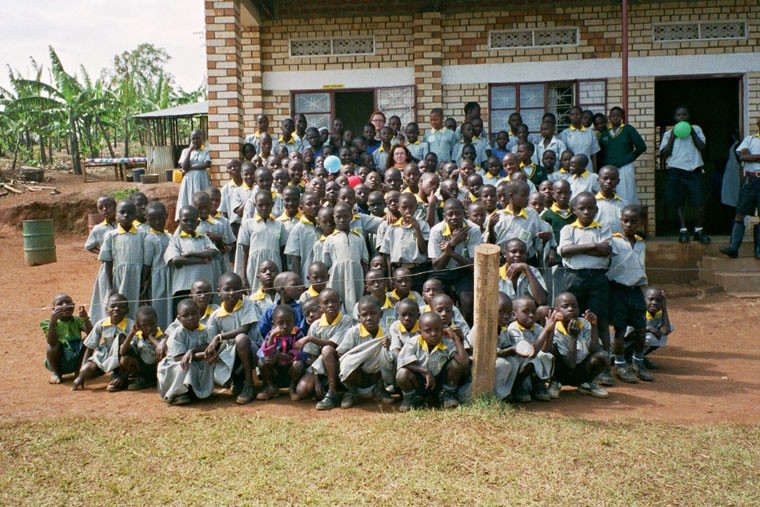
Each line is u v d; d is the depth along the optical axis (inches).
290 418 194.4
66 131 1108.5
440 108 432.5
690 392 217.0
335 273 250.7
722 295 355.9
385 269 242.5
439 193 279.9
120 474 158.1
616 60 441.7
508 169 307.3
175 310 266.1
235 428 185.8
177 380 211.6
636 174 444.1
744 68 435.5
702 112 548.1
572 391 223.3
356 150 379.9
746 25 434.3
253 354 218.2
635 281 229.9
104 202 280.5
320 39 456.4
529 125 451.8
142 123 1298.0
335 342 212.4
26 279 445.7
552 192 274.1
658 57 439.2
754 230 374.3
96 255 542.3
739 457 160.1
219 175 373.1
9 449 173.3
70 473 159.2
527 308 213.9
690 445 167.3
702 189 392.5
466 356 198.2
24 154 1136.2
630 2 436.8
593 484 148.1
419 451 165.8
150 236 267.0
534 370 208.1
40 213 668.1
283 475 155.1
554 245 258.7
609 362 218.1
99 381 244.1
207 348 215.8
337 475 154.3
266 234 269.0
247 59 456.1
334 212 252.4
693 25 438.0
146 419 196.1
